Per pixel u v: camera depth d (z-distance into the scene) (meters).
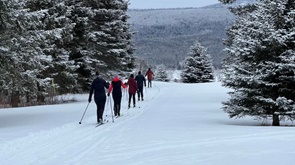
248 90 12.27
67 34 22.55
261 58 12.76
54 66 23.25
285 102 11.60
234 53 12.68
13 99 21.31
